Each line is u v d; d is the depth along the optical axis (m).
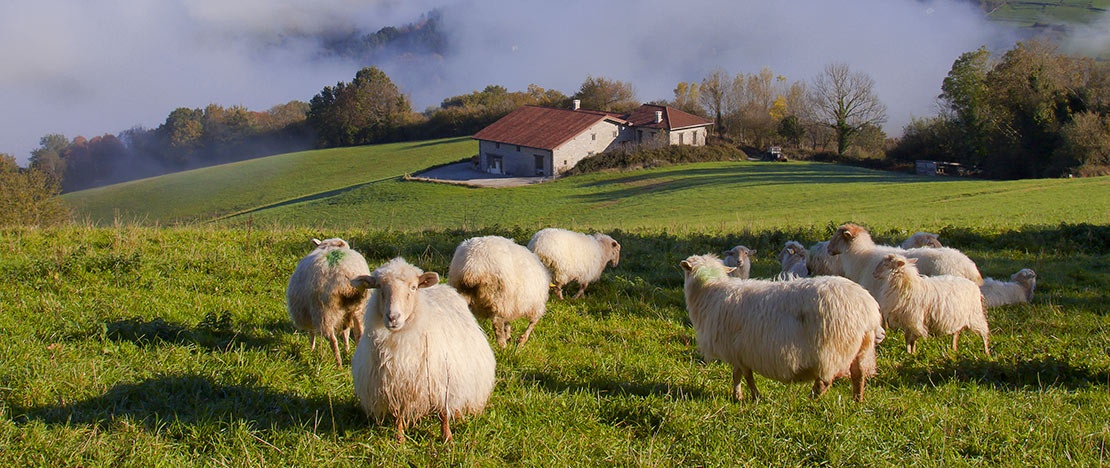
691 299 8.45
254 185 87.75
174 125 131.88
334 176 88.88
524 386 8.08
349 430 6.63
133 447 6.01
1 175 41.38
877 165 80.06
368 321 6.58
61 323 9.37
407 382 6.40
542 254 12.91
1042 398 8.11
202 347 8.83
